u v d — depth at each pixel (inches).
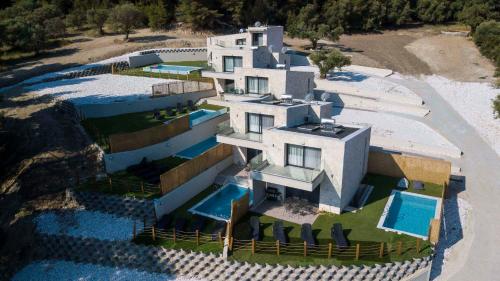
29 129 1465.3
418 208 1182.3
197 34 3149.6
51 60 2385.6
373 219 1098.7
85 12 3179.1
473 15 3491.6
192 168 1230.9
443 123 1852.9
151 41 2851.9
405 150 1574.8
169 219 1103.6
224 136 1346.0
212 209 1180.5
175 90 1866.4
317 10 3786.9
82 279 979.3
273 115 1272.1
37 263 1036.5
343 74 2536.9
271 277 922.1
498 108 1732.3
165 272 994.1
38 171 1277.1
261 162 1167.6
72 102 1663.4
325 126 1213.1
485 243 1047.6
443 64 2886.3
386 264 906.7
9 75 2089.1
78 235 1046.4
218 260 952.9
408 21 4222.4
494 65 2807.6
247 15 3442.4
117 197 1144.2
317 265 908.6
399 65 2829.7
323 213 1135.0
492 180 1353.3
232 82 1977.1
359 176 1269.7
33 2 3152.1
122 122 1587.1
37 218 1119.0
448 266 971.3
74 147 1387.8
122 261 1015.6
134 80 2123.5
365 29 3860.7
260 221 1098.1
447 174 1268.5
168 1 3319.4
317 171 1121.4
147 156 1373.0
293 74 1649.9
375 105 2057.1
